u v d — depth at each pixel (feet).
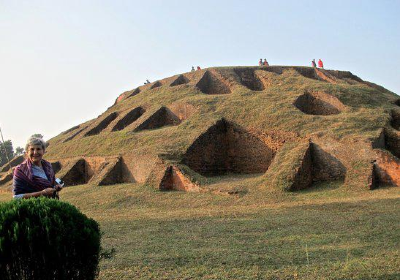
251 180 60.34
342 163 60.70
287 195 52.19
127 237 33.32
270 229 33.06
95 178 77.25
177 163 64.69
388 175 54.54
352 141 59.98
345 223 33.32
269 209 43.21
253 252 26.27
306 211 40.37
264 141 74.23
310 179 61.36
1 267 13.61
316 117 74.33
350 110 78.59
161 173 63.16
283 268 22.43
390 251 24.45
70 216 15.20
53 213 14.78
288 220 36.11
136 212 49.08
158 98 107.14
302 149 62.28
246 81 110.93
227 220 38.19
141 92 125.90
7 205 14.82
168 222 39.24
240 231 32.99
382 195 47.39
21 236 13.84
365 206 40.47
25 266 13.91
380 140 62.80
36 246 13.97
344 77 120.88
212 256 25.68
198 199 54.13
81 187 73.15
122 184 72.13
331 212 38.83
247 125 78.33
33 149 19.52
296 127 71.77
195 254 26.35
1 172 127.03
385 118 72.49
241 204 49.55
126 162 78.38
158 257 26.09
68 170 88.07
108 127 104.58
